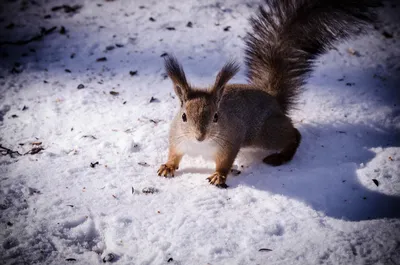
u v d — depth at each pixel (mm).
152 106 1262
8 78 1302
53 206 1080
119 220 1068
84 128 1210
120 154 1167
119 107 1257
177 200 1098
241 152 1199
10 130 1196
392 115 1264
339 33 1230
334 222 1075
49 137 1190
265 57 1246
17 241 1039
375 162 1157
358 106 1280
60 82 1303
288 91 1244
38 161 1145
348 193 1114
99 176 1128
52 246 1041
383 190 1116
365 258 1030
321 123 1245
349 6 1218
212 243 1047
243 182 1131
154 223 1066
